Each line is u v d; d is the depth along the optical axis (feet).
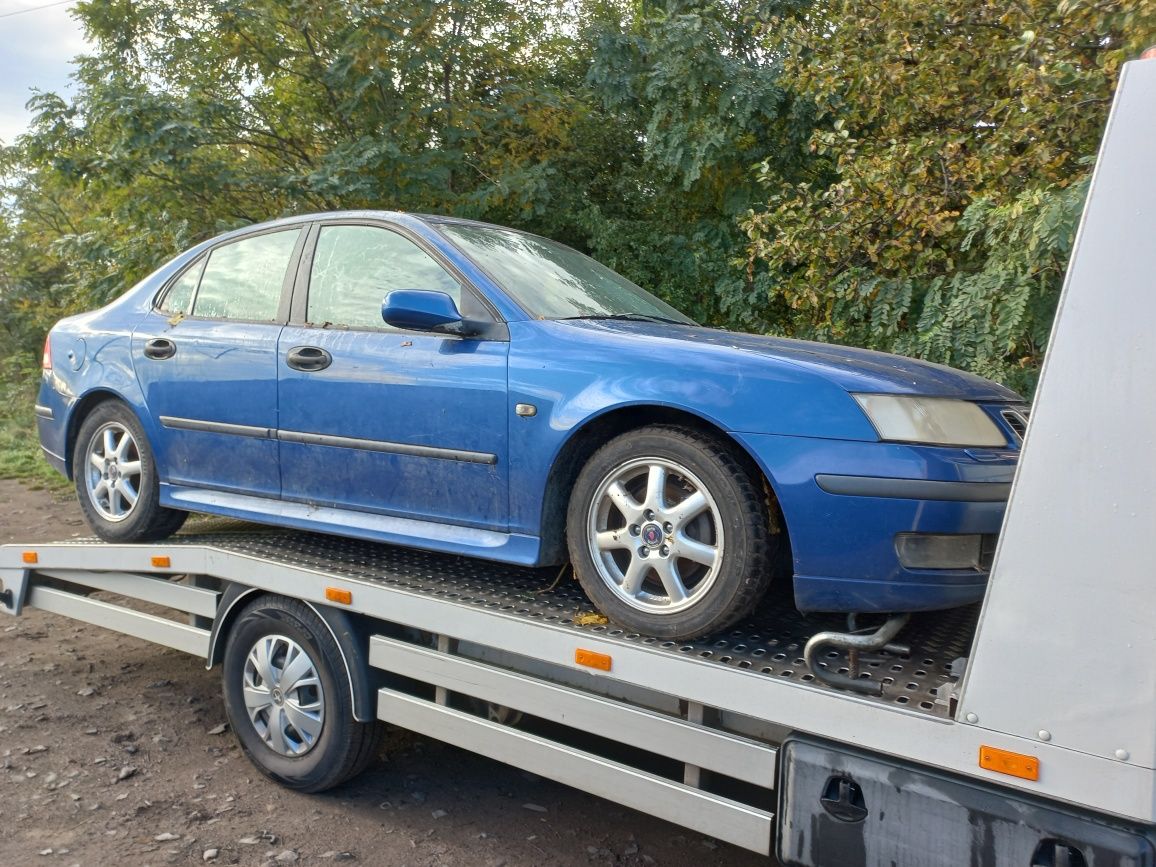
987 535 9.03
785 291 24.45
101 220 37.40
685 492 9.87
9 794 12.30
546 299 12.22
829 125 29.71
